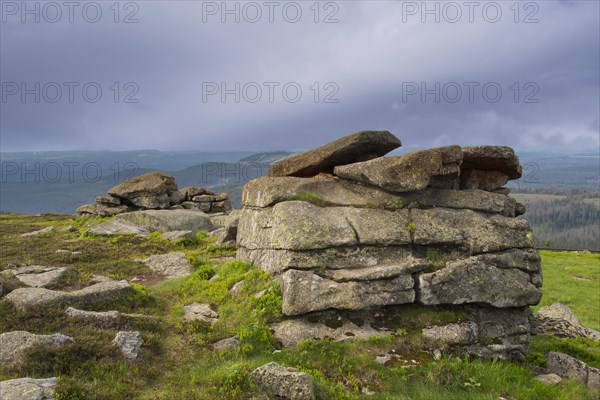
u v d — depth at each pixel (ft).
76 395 35.96
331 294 58.39
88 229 151.23
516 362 59.93
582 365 59.36
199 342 51.29
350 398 42.52
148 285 84.12
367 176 73.41
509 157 75.41
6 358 41.22
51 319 52.65
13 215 297.12
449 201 73.87
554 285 156.04
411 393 46.03
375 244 65.92
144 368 43.80
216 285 72.38
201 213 182.39
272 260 68.95
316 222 67.10
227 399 38.65
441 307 62.39
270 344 53.01
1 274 76.79
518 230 70.49
